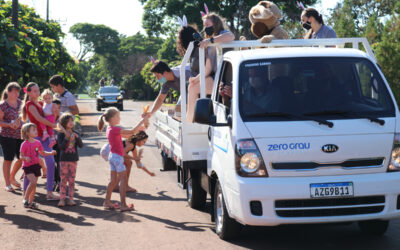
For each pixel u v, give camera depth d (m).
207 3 45.59
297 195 5.17
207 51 7.26
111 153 7.84
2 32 18.58
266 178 5.26
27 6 28.67
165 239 6.19
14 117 9.29
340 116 5.46
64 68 32.81
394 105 5.65
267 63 5.86
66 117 8.02
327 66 5.86
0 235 6.42
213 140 6.39
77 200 8.58
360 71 5.88
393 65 20.34
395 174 5.36
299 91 5.64
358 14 45.12
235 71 5.85
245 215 5.29
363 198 5.30
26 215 7.50
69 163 8.11
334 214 5.28
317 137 5.29
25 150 7.82
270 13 7.50
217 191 6.30
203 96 6.65
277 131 5.33
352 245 5.83
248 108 5.54
